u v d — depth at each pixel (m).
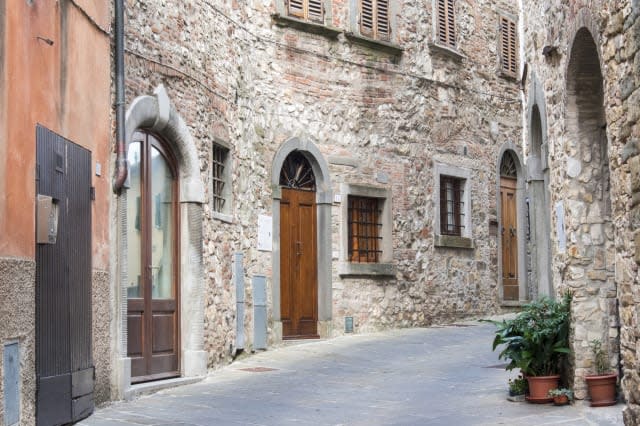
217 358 10.95
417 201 15.90
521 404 8.14
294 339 13.61
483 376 10.19
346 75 14.77
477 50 17.80
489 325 16.14
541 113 9.60
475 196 17.44
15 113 6.39
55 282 7.17
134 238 9.40
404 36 15.89
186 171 10.27
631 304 6.16
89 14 8.08
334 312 14.27
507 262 18.47
